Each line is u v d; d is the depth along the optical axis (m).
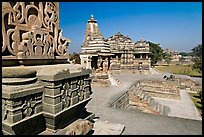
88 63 24.05
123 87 22.56
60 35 8.33
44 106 5.79
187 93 29.98
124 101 18.00
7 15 5.87
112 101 15.45
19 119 4.95
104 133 7.99
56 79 5.64
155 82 28.09
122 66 38.88
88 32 31.30
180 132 8.79
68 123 6.58
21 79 5.36
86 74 7.51
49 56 7.36
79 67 7.56
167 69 59.62
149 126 9.57
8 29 5.91
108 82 23.17
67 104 6.34
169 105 22.95
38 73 5.92
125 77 32.91
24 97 5.12
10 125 4.69
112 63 37.97
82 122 6.76
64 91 6.18
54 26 7.98
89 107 13.47
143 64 38.94
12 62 6.04
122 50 38.31
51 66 6.97
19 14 6.25
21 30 6.35
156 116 11.20
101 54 23.47
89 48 24.34
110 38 39.19
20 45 6.20
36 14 7.05
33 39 6.57
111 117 11.09
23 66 6.23
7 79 5.24
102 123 9.23
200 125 9.71
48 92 5.71
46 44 7.22
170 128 9.28
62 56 8.30
